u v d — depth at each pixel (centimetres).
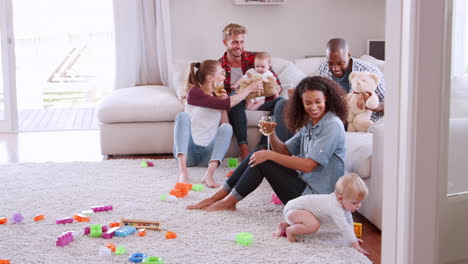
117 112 432
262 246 238
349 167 285
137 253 225
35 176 374
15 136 559
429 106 156
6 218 275
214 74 395
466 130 162
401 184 162
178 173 383
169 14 558
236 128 421
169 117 438
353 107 345
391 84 164
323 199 241
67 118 670
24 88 921
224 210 290
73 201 314
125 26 566
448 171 162
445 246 166
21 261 224
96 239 250
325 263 219
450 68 157
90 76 963
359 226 259
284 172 271
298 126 276
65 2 966
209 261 222
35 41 972
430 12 153
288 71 453
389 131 166
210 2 570
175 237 251
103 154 443
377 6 584
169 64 553
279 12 576
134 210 295
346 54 367
